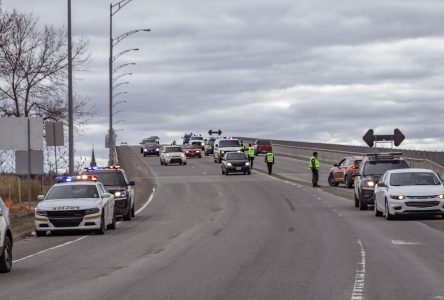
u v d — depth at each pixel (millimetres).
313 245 25016
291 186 60688
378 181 39969
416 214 35969
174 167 91125
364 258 21219
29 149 39875
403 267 19219
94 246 26422
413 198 33344
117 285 17125
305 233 29312
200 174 77938
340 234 28562
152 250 24672
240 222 34906
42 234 31000
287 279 17531
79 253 24297
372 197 39844
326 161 99500
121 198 37344
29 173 40219
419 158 62375
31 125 39812
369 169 41125
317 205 44438
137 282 17547
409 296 14867
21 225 35812
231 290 16062
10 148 39812
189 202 48969
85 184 32438
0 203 20047
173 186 63375
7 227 19844
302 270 19031
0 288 17047
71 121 44500
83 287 16922
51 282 17859
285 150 121938
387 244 24766
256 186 61000
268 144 118250
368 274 18062
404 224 31906
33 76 62406
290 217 37031
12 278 18750
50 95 63125
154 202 50062
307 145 112625
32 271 20047
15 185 49000
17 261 22438
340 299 14680
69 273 19453
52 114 62469
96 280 18031
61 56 63781
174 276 18422
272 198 50000
